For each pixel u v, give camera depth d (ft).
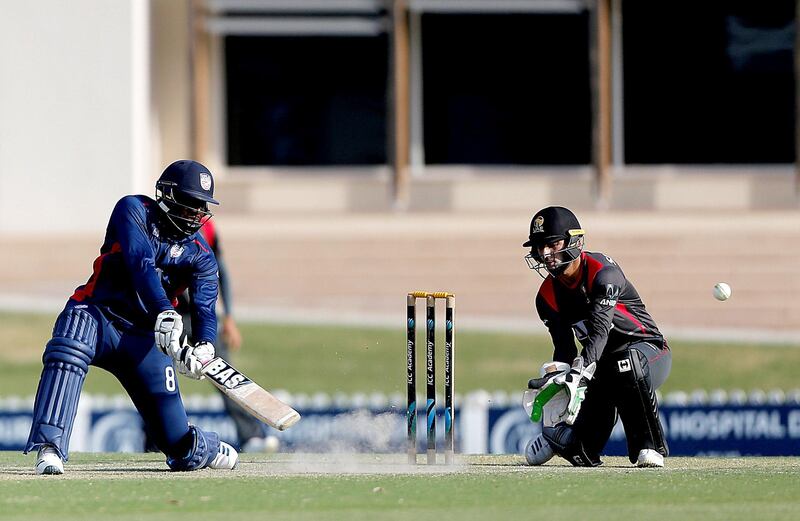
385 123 239.30
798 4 234.99
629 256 209.05
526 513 51.85
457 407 123.95
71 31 214.90
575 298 69.97
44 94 215.51
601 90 230.27
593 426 73.41
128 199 64.34
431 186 236.22
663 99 237.86
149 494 56.85
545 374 66.54
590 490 58.85
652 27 237.86
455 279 207.62
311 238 215.92
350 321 195.62
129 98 214.90
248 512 52.19
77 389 64.23
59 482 60.95
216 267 66.08
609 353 71.92
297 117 239.09
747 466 73.92
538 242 68.69
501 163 238.48
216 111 236.63
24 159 215.10
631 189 236.63
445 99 237.86
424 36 237.66
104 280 64.64
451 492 57.98
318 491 58.08
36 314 195.42
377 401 126.21
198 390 161.38
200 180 63.87
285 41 237.86
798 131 232.94
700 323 198.39
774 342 189.98
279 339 185.78
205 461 68.54
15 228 214.90
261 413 62.18
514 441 123.75
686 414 130.52
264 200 236.63
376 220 225.76
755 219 222.48
